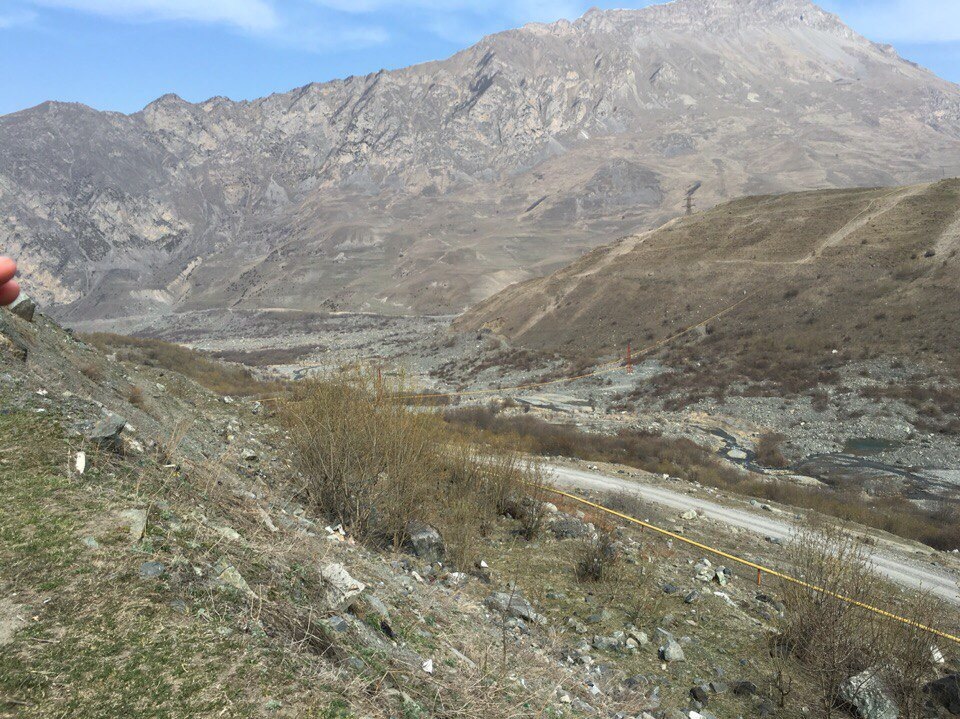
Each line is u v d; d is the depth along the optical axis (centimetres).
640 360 8269
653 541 1467
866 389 5709
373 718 346
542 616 852
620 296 10538
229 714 309
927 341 6244
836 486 3922
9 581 368
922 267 7738
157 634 354
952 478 4088
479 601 796
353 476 880
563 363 8969
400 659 453
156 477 583
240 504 633
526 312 11625
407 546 904
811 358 6694
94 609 362
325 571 519
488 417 5097
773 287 8875
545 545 1175
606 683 670
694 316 9069
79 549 411
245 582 438
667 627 922
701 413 5884
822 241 9631
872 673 721
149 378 1582
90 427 616
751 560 1466
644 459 3816
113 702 302
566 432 4712
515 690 514
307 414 930
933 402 5259
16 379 735
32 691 296
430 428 1018
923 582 1689
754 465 4472
